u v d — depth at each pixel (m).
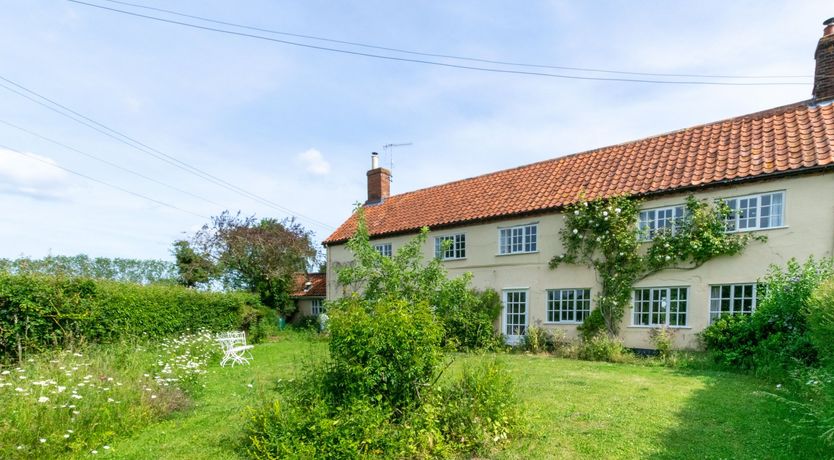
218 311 18.39
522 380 9.19
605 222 13.91
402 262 7.39
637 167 14.86
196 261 26.73
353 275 7.36
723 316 11.45
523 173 19.19
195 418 7.17
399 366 5.60
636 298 13.59
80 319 11.94
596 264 14.24
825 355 6.68
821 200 10.61
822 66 12.88
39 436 5.48
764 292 10.95
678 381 9.05
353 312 5.95
